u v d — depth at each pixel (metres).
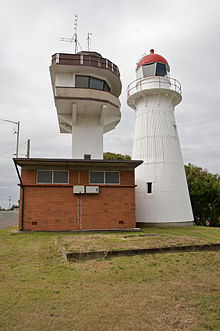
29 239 12.48
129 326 4.33
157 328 4.30
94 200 16.27
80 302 5.18
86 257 8.27
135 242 10.08
